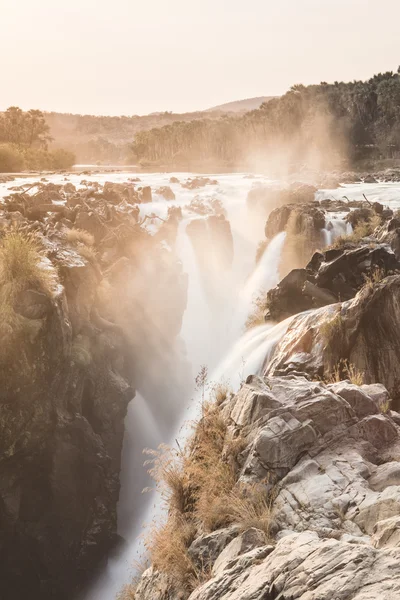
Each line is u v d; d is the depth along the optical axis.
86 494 23.64
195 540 7.77
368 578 4.90
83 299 24.86
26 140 180.88
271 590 5.38
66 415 22.52
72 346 23.67
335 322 15.96
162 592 7.71
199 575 7.14
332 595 4.83
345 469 7.94
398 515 6.31
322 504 7.31
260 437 8.42
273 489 7.91
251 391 9.69
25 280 20.47
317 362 15.88
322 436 8.72
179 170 135.25
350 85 188.62
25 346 20.23
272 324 22.72
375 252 20.98
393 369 15.33
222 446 9.41
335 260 21.08
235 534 7.44
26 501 22.27
